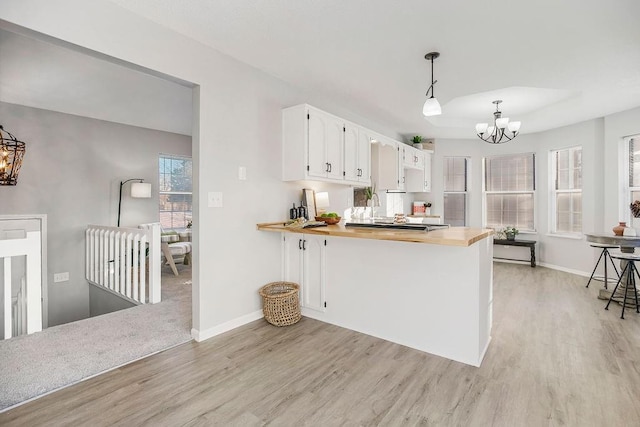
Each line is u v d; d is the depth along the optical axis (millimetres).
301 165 3072
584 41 2488
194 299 2551
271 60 2803
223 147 2660
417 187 5664
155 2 1993
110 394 1819
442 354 2285
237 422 1603
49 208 4105
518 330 2770
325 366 2139
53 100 3770
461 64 2902
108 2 1978
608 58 2789
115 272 3697
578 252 5012
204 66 2512
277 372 2064
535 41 2486
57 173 4176
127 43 2062
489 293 2564
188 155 5695
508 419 1618
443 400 1776
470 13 2117
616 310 3303
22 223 3900
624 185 4402
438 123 5238
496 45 2553
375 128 4938
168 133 5410
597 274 4742
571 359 2240
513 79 3260
